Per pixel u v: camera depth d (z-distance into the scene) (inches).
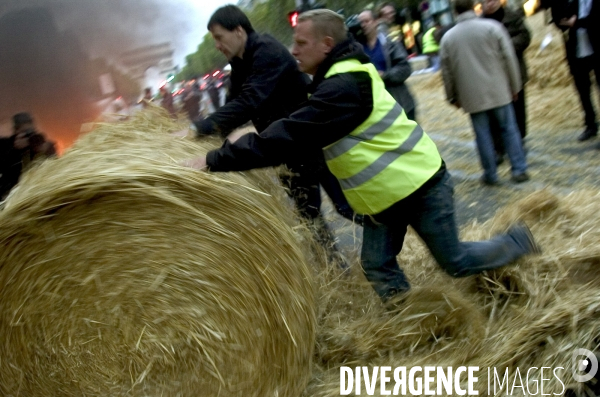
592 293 123.7
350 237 176.4
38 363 115.2
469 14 231.0
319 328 131.1
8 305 110.5
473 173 255.4
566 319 117.0
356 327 133.6
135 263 108.5
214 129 143.3
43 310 110.9
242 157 113.7
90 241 107.0
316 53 123.7
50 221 105.2
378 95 124.0
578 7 247.9
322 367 128.2
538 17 490.6
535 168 244.4
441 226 127.0
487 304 135.1
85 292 110.0
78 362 114.7
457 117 374.3
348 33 126.5
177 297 110.1
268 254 109.5
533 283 134.0
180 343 112.3
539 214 171.5
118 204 105.3
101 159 113.9
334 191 170.1
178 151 123.6
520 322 125.6
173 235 107.6
